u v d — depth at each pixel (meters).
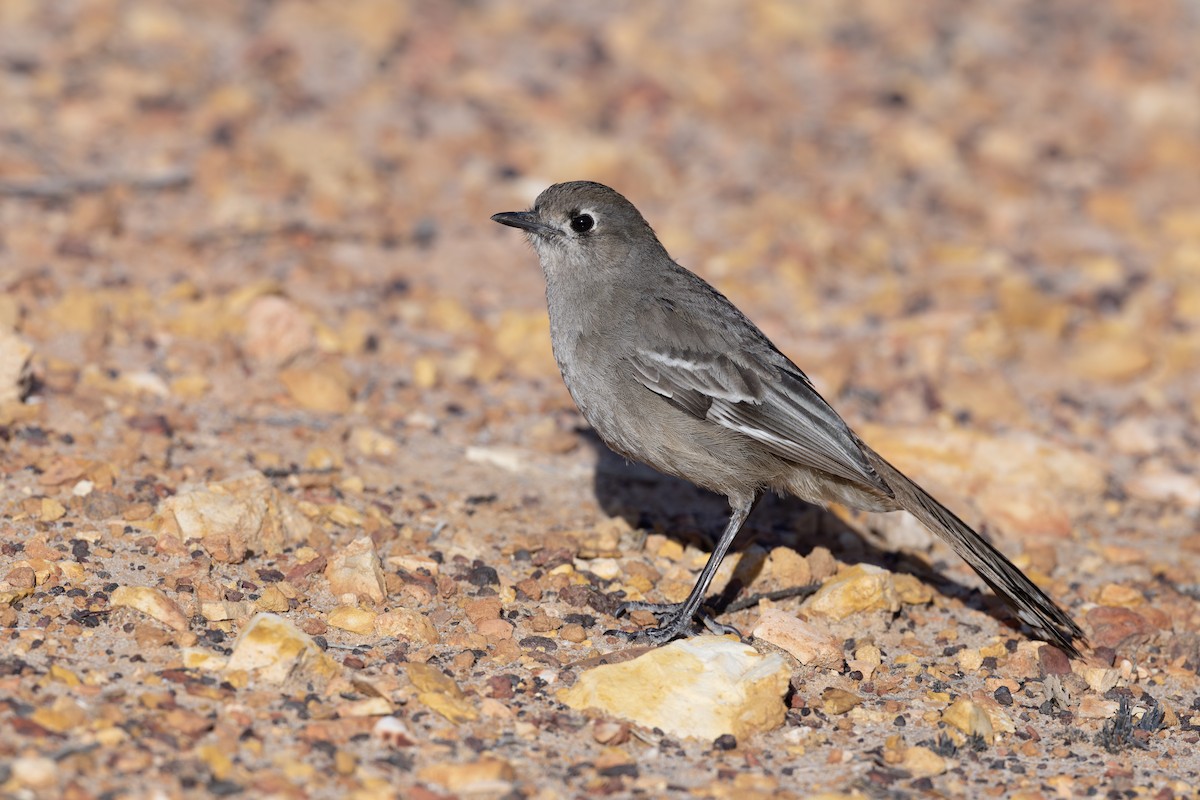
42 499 10.87
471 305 16.58
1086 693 10.16
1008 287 17.67
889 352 16.30
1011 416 15.20
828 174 20.92
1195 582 12.12
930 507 10.77
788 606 11.11
